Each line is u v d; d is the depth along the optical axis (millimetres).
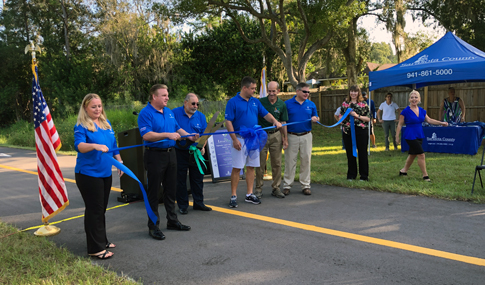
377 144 12547
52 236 4609
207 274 3416
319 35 18141
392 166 8219
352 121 6613
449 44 9562
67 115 25484
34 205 6270
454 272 3324
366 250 3863
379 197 5871
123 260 3785
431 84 11594
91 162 3732
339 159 9570
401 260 3600
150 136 4102
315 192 6371
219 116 17062
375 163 8680
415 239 4113
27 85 36719
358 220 4820
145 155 4406
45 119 4562
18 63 34656
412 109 6812
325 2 16859
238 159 5523
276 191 6164
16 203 6434
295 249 3943
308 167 6273
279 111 6027
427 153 10141
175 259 3775
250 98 5566
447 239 4078
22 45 34000
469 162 8344
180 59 26797
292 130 6215
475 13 19875
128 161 6168
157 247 4121
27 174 9453
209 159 7762
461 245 3906
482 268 3387
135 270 3543
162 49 25828
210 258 3775
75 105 25828
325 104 20031
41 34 33625
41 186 4609
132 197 6164
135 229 4789
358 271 3391
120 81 26141
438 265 3471
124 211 5664
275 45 19859
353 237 4238
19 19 33781
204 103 19062
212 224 4867
